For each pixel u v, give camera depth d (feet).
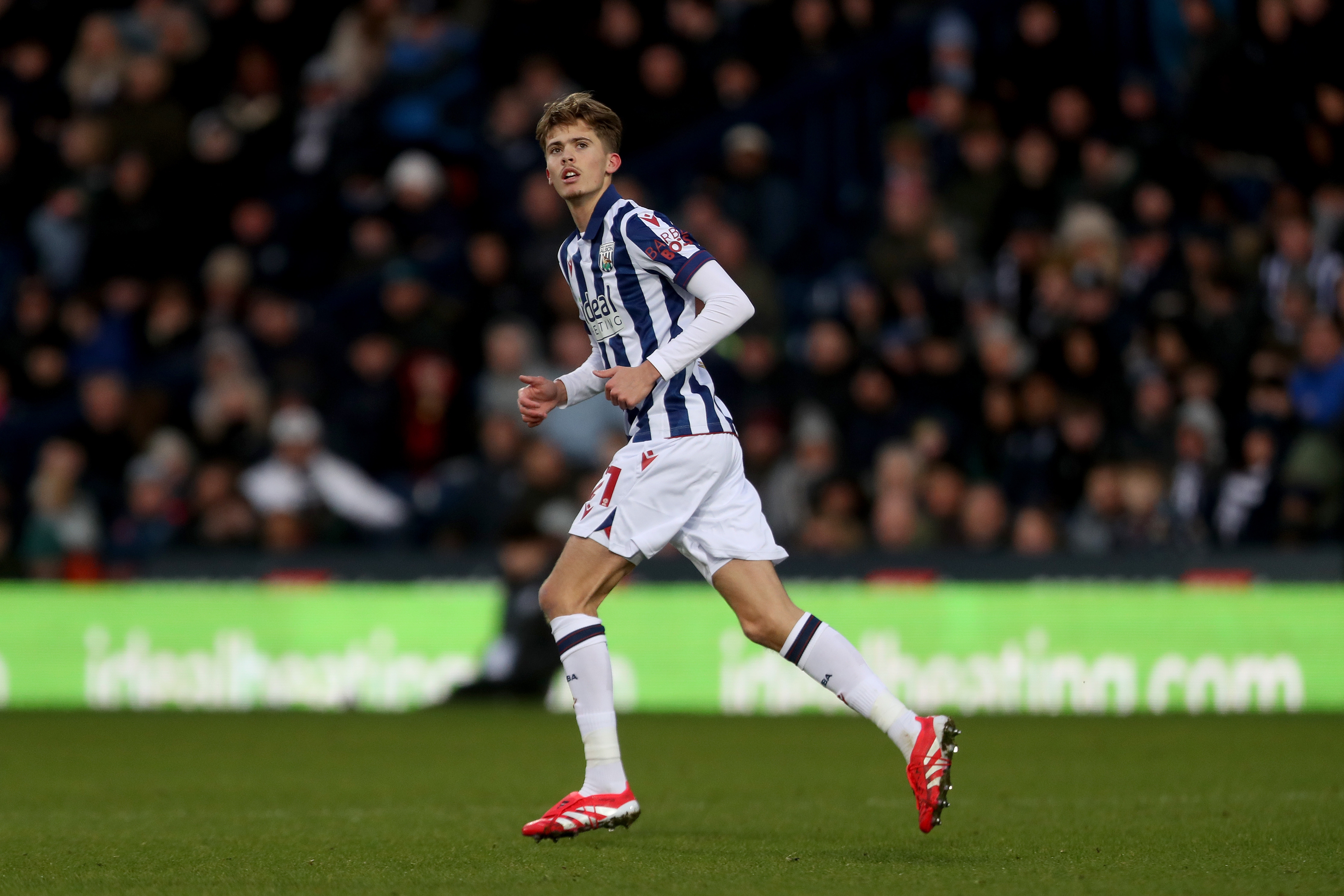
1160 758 84.74
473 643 123.24
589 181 55.83
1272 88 151.23
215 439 149.79
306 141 178.40
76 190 180.75
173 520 141.18
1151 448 126.00
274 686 125.90
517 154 167.63
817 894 44.73
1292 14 153.07
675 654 120.78
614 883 47.14
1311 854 52.54
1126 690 115.14
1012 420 131.23
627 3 173.06
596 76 172.14
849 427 137.28
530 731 102.63
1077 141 150.51
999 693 116.67
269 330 158.40
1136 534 122.21
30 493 159.63
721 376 139.64
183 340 168.96
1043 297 135.44
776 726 106.32
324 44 196.75
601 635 55.42
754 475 131.44
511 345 142.10
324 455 142.82
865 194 162.61
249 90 188.65
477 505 136.46
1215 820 61.57
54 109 195.00
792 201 158.10
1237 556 115.44
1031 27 155.12
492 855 53.42
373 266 163.32
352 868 50.62
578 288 56.80
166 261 178.70
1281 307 136.36
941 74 159.12
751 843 56.29
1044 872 48.85
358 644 125.18
